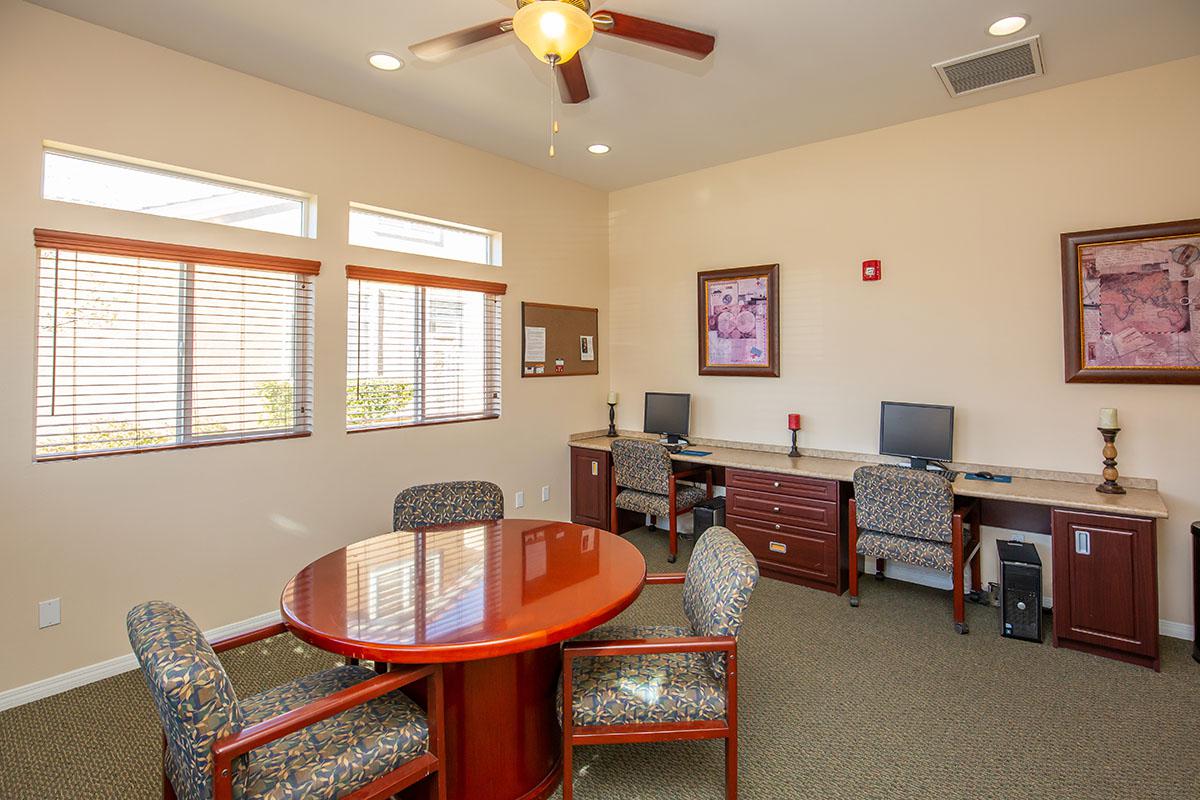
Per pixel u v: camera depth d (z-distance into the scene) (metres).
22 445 2.45
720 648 1.75
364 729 1.57
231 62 2.94
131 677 2.68
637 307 5.14
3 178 2.39
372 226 3.72
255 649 2.96
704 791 1.96
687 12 2.53
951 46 2.81
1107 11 2.51
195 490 2.93
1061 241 3.23
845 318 4.01
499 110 3.53
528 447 4.61
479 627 1.66
